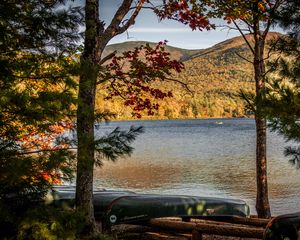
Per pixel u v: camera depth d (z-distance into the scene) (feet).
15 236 16.30
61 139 17.65
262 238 21.29
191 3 29.35
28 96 14.79
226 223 30.45
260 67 32.76
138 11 24.72
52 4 17.20
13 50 16.72
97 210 26.89
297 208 55.21
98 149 16.72
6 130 16.71
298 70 20.15
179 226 25.22
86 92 20.92
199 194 65.98
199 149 149.59
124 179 82.64
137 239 27.32
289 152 20.68
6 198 16.26
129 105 28.63
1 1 15.71
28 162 14.80
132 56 25.08
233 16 30.45
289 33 22.45
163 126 372.17
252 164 103.81
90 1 21.58
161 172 92.22
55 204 25.80
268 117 19.51
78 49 20.95
